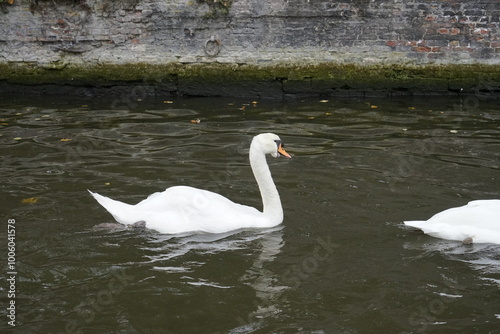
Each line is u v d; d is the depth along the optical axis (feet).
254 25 38.86
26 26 39.60
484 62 38.22
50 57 40.01
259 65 39.27
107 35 39.58
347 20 38.37
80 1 39.14
